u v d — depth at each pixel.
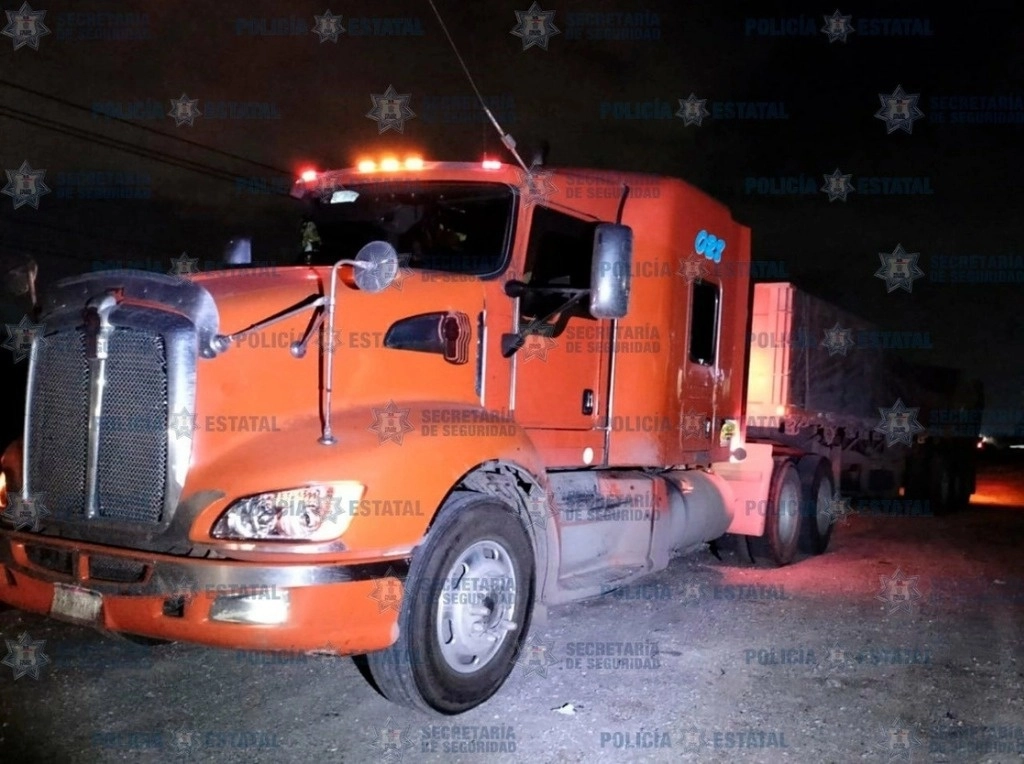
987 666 6.01
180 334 4.32
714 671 5.72
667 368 7.04
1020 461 40.00
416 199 5.95
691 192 7.32
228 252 6.67
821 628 6.86
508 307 5.61
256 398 4.50
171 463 4.27
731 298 8.34
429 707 4.68
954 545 11.70
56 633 6.03
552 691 5.27
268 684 5.21
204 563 4.07
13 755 4.16
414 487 4.47
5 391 7.79
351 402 4.75
